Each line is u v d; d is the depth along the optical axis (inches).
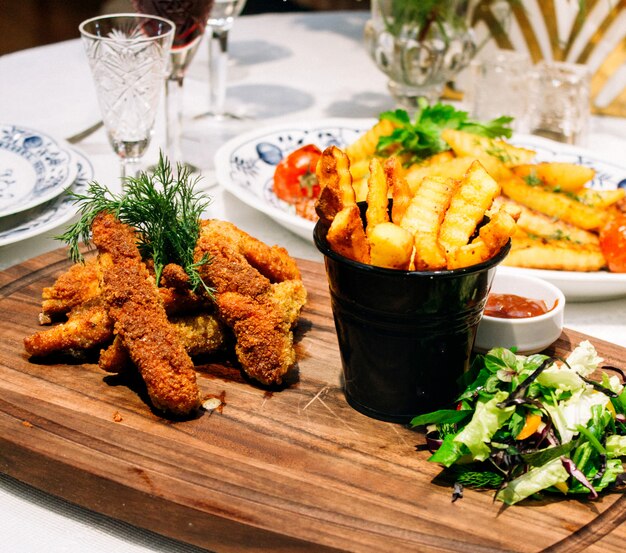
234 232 24.9
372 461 20.8
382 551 18.7
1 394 22.0
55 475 20.3
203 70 45.8
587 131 38.2
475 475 20.2
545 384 21.1
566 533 19.2
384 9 36.2
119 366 22.5
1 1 74.5
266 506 19.5
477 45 42.2
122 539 20.1
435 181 21.9
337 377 23.5
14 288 25.8
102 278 23.0
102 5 74.0
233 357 24.0
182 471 20.2
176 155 34.8
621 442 20.7
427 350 21.5
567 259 27.8
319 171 21.8
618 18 40.8
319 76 44.1
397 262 20.6
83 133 36.8
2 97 38.2
